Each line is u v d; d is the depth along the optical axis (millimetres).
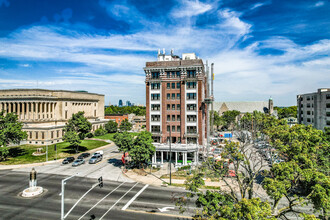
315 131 27641
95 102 118000
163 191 33969
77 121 66125
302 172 16781
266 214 13906
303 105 89812
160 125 54906
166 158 54281
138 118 163750
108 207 28109
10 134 52031
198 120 52688
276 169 17656
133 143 46125
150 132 51594
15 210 27062
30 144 75062
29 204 28844
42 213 26266
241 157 21359
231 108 152875
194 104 53062
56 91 89750
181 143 53562
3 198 30859
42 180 39062
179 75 54188
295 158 21766
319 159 25953
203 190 33344
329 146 27562
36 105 79875
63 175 42344
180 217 25422
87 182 38250
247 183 21781
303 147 23562
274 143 25500
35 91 83688
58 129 81188
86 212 26625
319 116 78438
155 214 26172
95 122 108188
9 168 47562
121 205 28719
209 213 17531
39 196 31594
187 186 20359
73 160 54562
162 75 54469
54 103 87812
